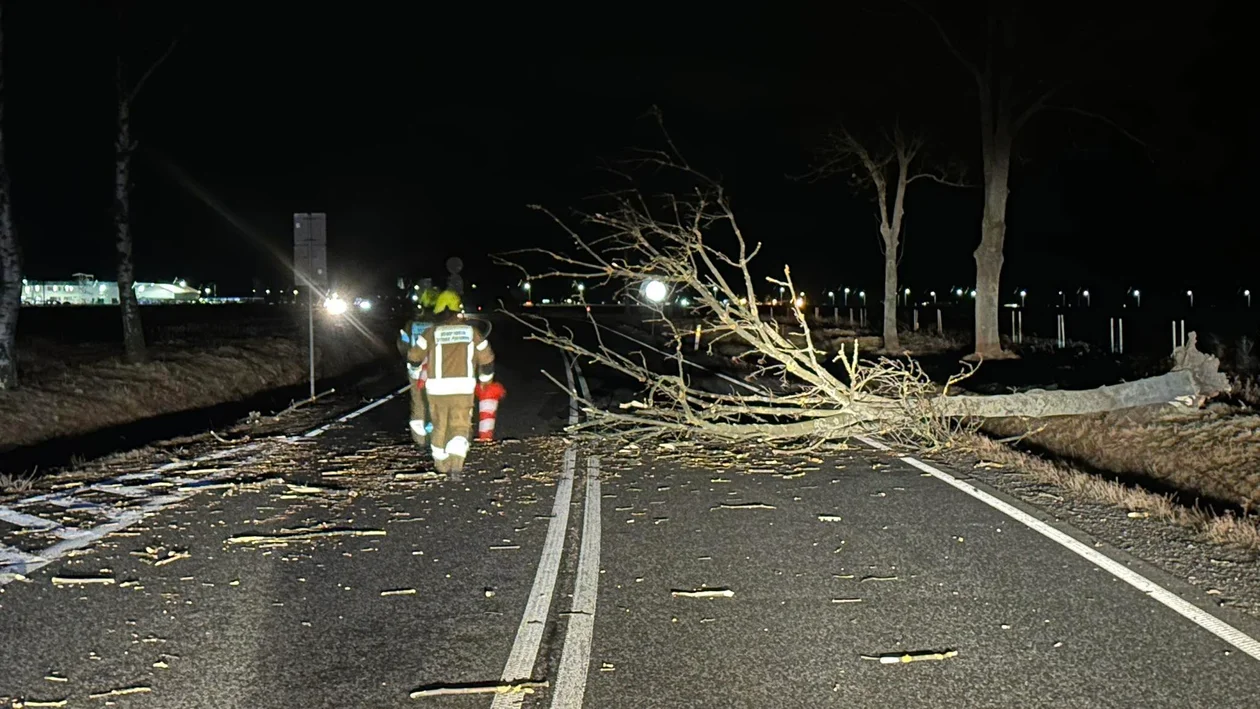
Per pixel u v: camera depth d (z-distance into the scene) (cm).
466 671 567
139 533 880
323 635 625
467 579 742
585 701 526
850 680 550
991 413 1372
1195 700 519
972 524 892
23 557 802
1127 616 644
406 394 2106
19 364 2056
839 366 2816
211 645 608
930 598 687
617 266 1454
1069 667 563
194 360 2273
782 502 997
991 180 2745
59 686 547
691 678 554
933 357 3006
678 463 1230
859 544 830
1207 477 1231
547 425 1595
